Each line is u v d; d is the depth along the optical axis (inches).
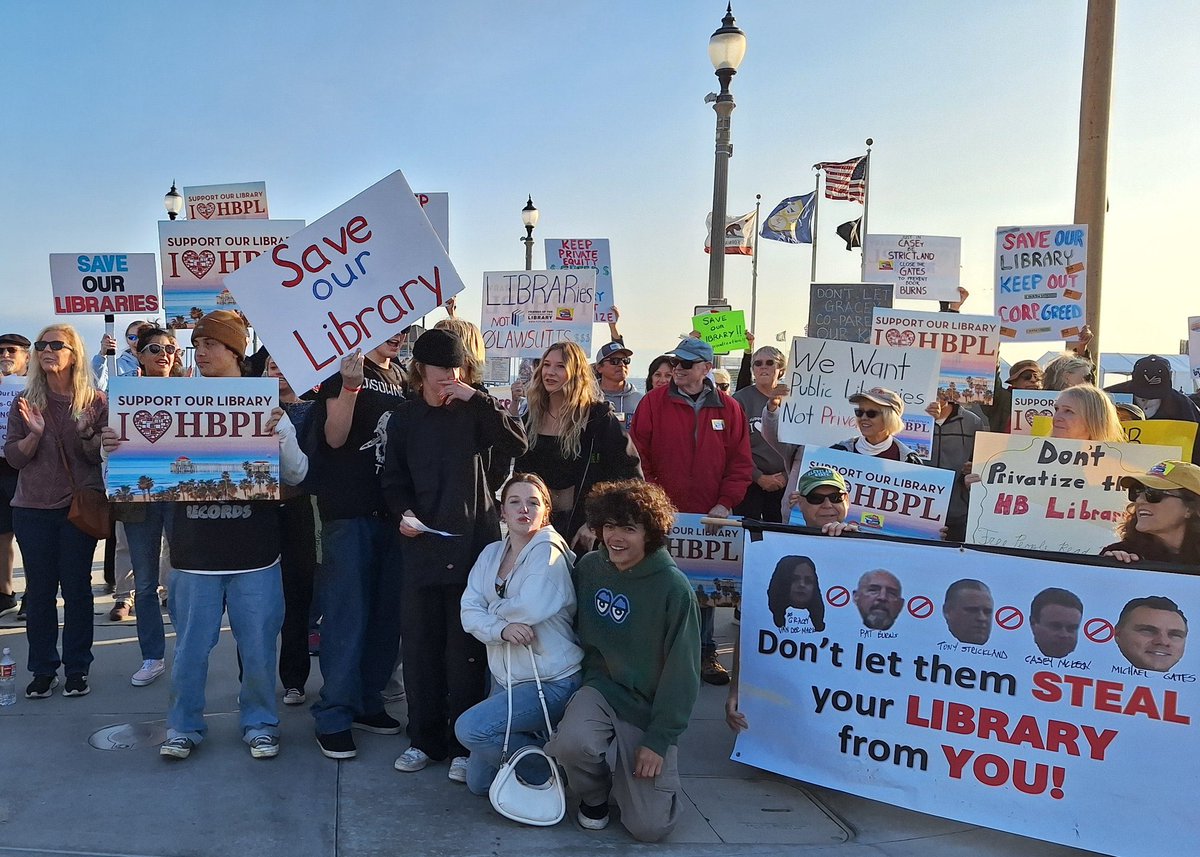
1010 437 175.8
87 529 191.2
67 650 194.9
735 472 218.2
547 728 147.0
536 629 149.6
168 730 164.9
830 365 233.6
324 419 170.9
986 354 261.9
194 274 285.9
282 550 193.0
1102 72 330.6
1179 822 136.2
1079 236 332.5
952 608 151.9
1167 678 139.7
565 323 335.3
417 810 147.5
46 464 190.9
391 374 195.6
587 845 138.9
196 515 160.1
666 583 142.8
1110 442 171.0
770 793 160.2
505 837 139.8
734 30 418.3
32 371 191.9
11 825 137.1
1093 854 141.6
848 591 158.1
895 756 152.3
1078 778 141.7
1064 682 144.5
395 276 165.6
